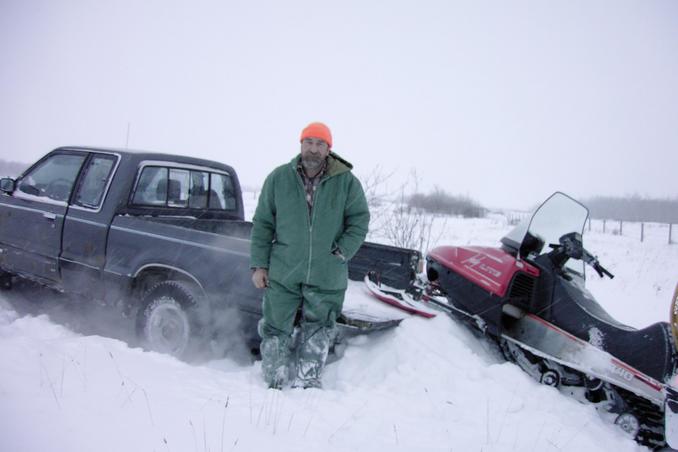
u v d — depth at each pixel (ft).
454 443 9.13
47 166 17.31
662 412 11.03
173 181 16.71
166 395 9.30
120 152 15.67
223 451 7.55
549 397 11.43
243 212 19.72
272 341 11.18
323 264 10.95
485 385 11.44
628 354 11.46
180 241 13.42
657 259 48.98
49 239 16.19
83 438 7.29
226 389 10.25
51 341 11.55
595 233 88.48
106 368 10.19
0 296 17.52
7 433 7.06
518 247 14.11
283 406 9.59
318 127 10.61
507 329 13.89
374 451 8.41
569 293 12.89
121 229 14.53
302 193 10.86
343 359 12.47
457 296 14.42
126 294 14.15
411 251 14.53
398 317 12.87
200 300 12.91
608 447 10.07
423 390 11.03
